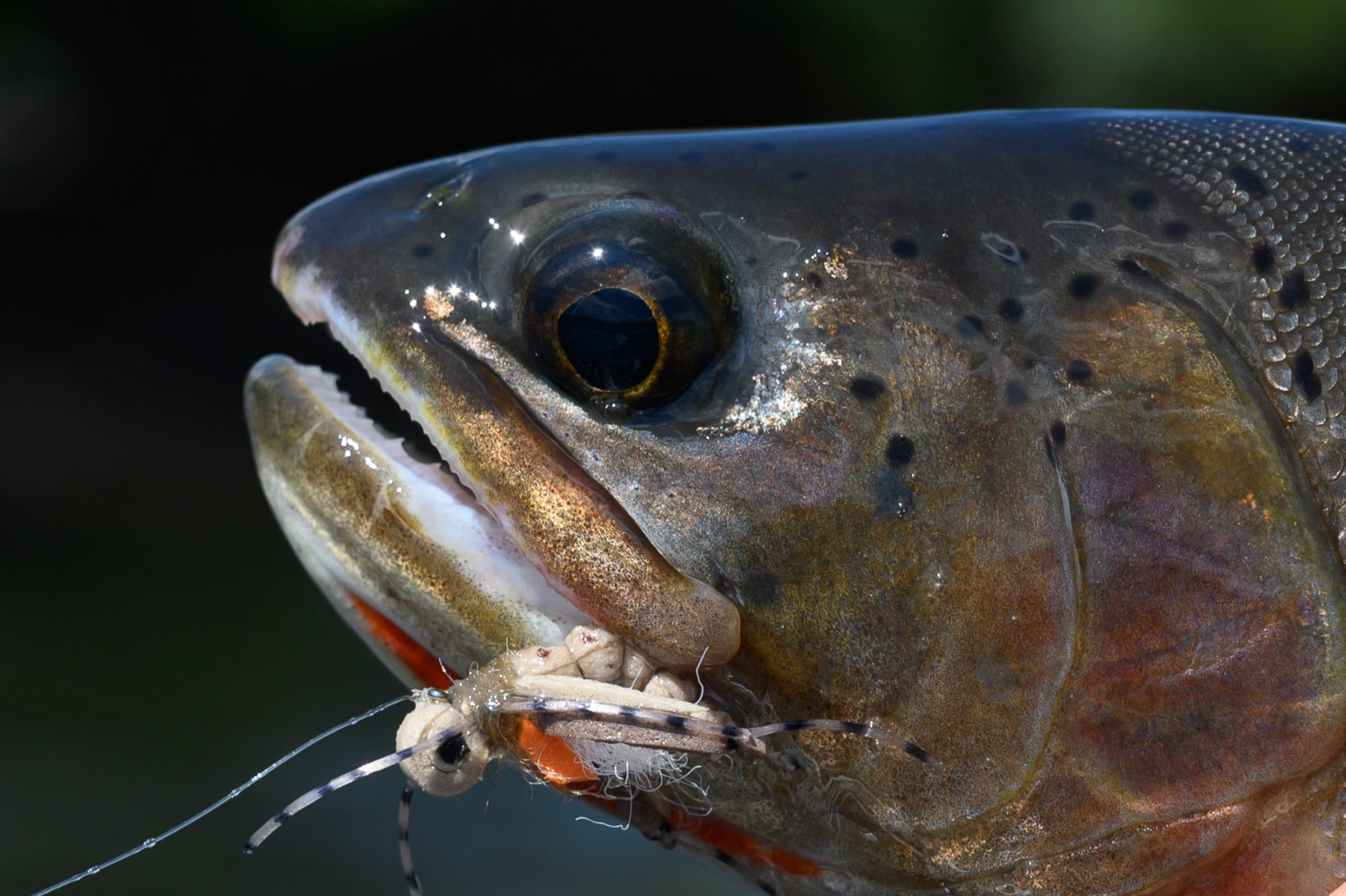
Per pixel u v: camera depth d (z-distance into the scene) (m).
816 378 0.35
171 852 0.65
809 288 0.35
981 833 0.35
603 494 0.34
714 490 0.35
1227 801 0.35
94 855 0.64
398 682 0.90
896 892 0.35
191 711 0.84
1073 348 0.35
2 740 0.78
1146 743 0.35
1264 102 1.86
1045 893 0.35
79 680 0.89
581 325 0.35
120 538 1.20
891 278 0.35
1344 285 0.35
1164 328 0.35
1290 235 0.35
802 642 0.35
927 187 0.35
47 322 1.77
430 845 0.66
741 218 0.35
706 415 0.35
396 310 0.35
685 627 0.34
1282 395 0.35
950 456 0.35
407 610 0.35
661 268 0.35
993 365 0.35
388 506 0.35
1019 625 0.35
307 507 0.35
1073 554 0.35
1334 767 0.35
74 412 1.52
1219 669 0.35
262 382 0.36
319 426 0.36
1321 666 0.35
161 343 1.76
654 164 0.36
